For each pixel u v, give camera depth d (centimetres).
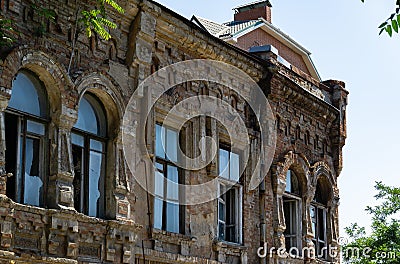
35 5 1927
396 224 3597
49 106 1967
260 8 4147
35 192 1914
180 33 2344
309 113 3005
